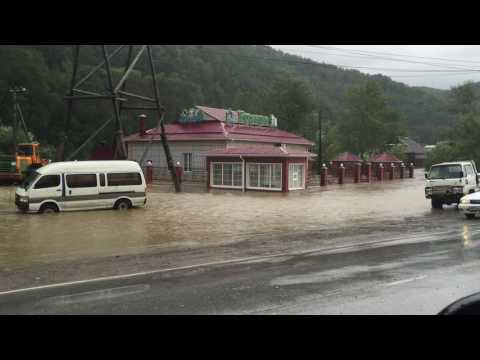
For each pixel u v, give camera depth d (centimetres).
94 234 1533
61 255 1195
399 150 8450
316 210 2281
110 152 4388
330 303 714
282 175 3359
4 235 1503
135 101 7519
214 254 1198
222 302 732
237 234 1559
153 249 1282
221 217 1989
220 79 9862
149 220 1873
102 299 759
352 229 1681
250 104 7775
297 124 6781
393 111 8062
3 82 6394
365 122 7944
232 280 888
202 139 4169
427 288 803
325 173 4188
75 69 2859
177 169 3938
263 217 2006
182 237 1488
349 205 2525
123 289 826
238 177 3538
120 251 1252
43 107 6706
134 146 4638
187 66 9388
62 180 2077
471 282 848
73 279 916
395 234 1552
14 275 960
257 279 894
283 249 1270
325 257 1135
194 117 4491
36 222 1791
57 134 6819
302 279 888
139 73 7875
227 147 4109
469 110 7562
